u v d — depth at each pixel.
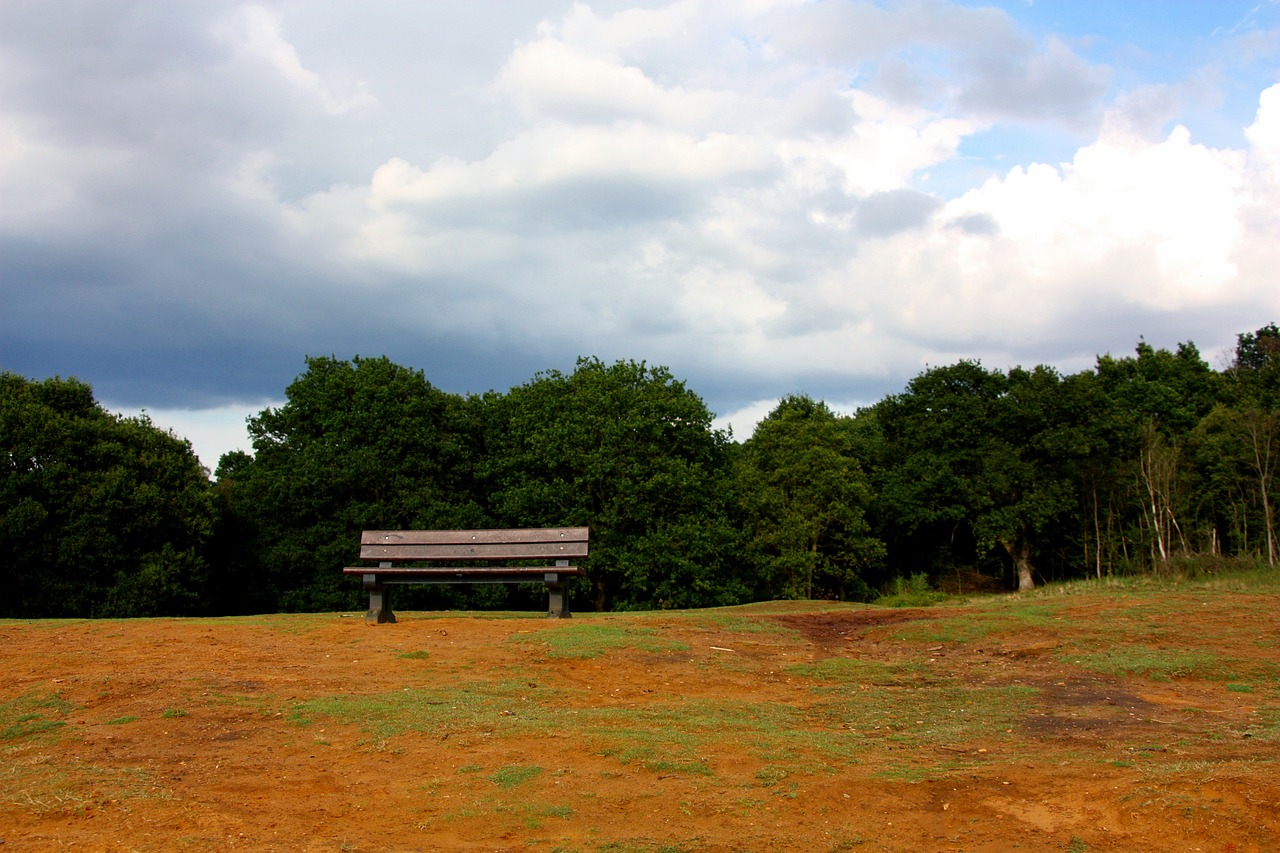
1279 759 6.34
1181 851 4.86
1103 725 7.77
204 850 4.68
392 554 13.61
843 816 5.51
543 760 6.42
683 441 34.47
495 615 16.70
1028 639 11.74
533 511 32.62
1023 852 4.93
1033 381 46.91
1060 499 43.97
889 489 48.53
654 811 5.51
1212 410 49.22
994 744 7.24
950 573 50.91
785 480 44.06
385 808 5.52
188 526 31.50
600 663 10.12
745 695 9.16
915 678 10.02
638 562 31.19
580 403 33.69
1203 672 9.60
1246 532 37.19
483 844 4.98
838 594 46.66
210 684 8.33
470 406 37.97
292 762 6.35
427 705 7.90
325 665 9.52
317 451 34.09
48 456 30.20
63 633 11.41
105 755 6.42
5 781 5.72
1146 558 41.66
